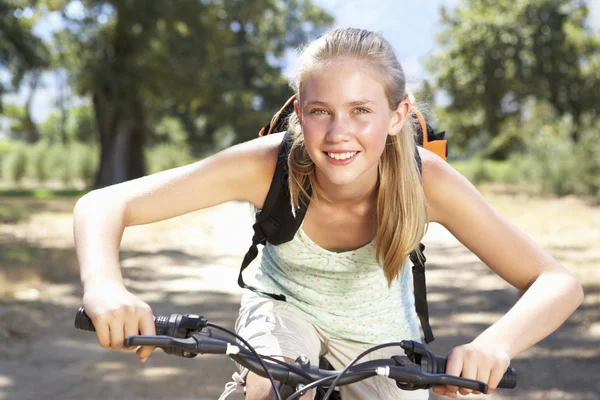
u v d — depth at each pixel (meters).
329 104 2.06
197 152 51.03
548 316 2.08
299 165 2.33
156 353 6.68
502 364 1.91
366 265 2.49
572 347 6.68
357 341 2.60
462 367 1.89
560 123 31.50
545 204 22.36
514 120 35.78
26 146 39.94
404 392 2.51
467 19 32.97
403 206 2.33
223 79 38.53
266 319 2.45
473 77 32.47
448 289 9.86
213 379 5.87
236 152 2.42
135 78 30.36
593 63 32.72
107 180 32.81
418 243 2.38
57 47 30.89
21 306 8.18
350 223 2.43
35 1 24.73
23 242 13.66
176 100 32.59
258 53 48.19
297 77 2.17
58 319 7.82
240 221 18.75
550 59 31.77
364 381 2.54
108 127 32.81
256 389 2.08
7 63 23.41
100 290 1.86
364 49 2.10
